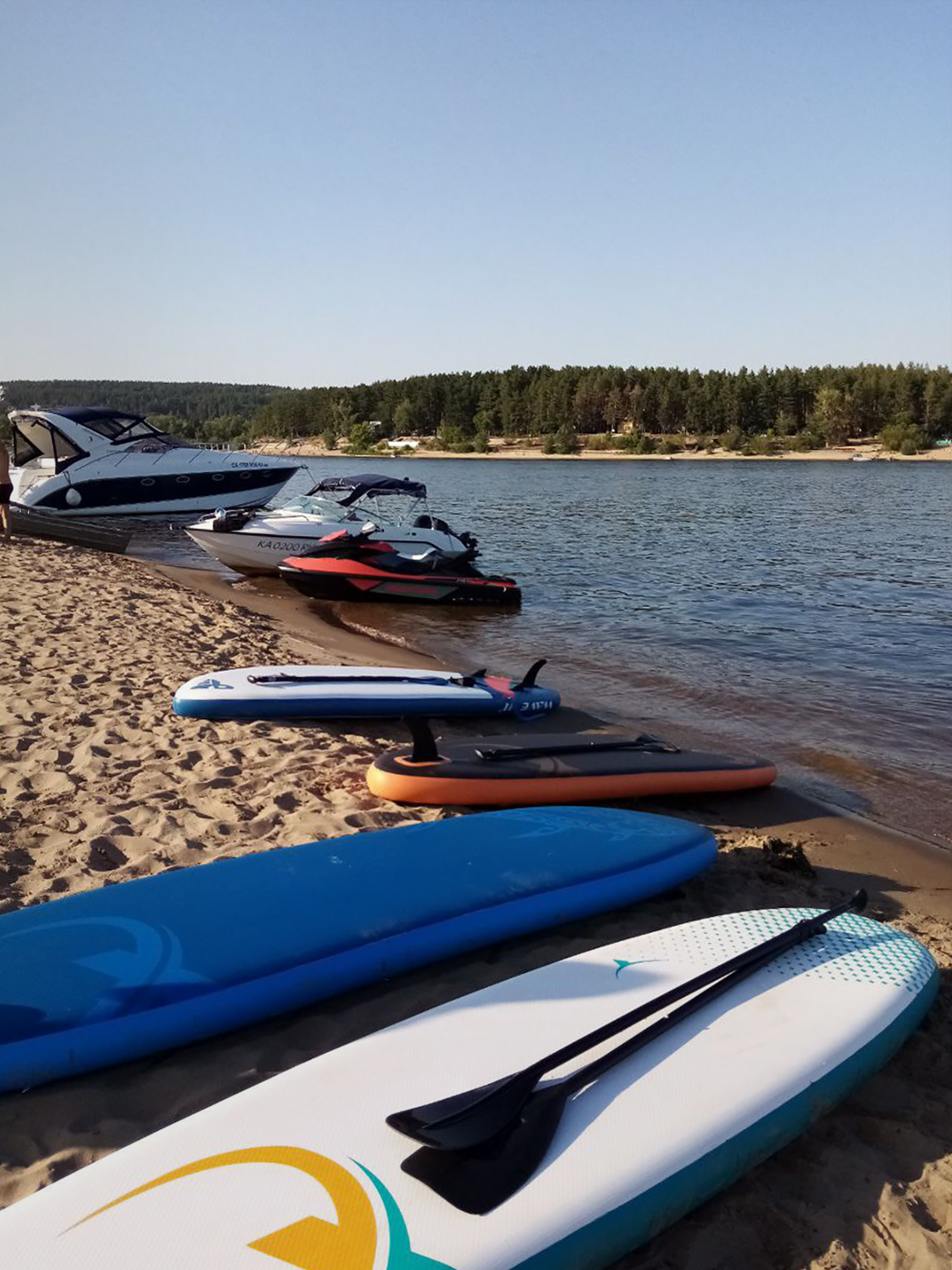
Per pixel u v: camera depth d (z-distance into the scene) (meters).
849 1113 3.38
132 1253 2.35
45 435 22.48
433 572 15.09
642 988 3.56
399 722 7.95
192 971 3.57
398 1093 2.95
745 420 120.25
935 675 10.81
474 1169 2.64
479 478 60.69
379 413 147.25
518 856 4.68
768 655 11.82
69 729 6.80
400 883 4.32
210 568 18.28
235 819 5.41
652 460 102.56
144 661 8.92
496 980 4.04
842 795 7.00
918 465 86.50
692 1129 2.88
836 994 3.57
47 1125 3.11
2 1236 2.40
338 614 14.27
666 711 9.18
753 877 5.30
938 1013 4.02
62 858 4.80
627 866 4.72
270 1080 3.00
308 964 3.71
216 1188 2.56
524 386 143.12
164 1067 3.41
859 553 22.75
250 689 7.56
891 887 5.45
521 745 6.48
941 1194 3.04
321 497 17.14
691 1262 2.73
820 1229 2.87
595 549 22.73
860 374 123.38
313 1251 2.38
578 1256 2.53
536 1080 2.89
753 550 23.08
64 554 16.20
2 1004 3.35
